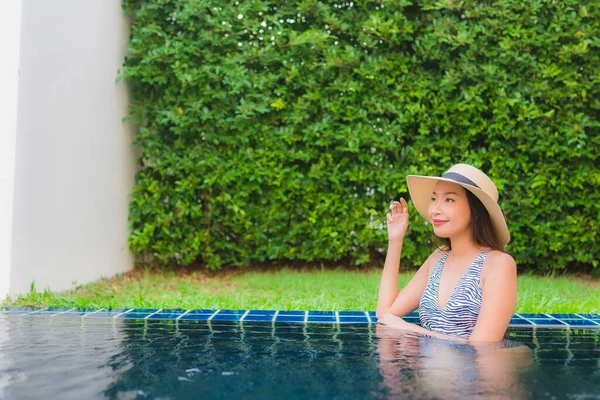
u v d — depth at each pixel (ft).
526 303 13.82
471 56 19.45
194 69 19.54
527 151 19.83
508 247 19.86
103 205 18.84
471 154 19.66
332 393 5.59
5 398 5.48
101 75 18.65
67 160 16.51
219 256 20.66
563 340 8.95
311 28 19.97
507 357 7.28
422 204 9.94
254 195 20.48
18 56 13.99
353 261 21.22
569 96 19.31
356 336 8.84
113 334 9.13
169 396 5.50
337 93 20.07
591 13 19.25
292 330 9.57
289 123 20.17
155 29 19.52
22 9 14.11
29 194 14.55
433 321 8.98
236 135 19.89
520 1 19.38
